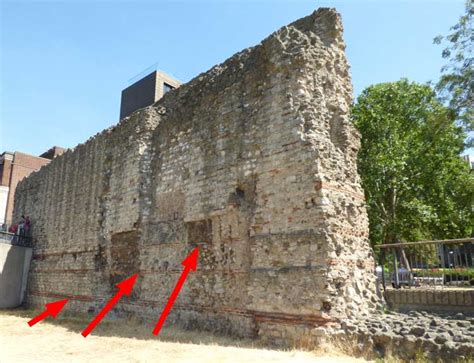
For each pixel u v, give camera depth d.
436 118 22.05
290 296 9.60
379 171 23.31
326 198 9.84
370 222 23.58
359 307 9.89
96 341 11.00
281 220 10.40
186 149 14.70
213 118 13.71
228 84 13.48
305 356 8.01
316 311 9.04
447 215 23.86
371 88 25.97
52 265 22.64
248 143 12.06
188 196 13.94
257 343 9.80
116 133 18.97
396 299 10.90
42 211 25.39
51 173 25.20
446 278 12.85
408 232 23.92
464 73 19.75
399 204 24.03
